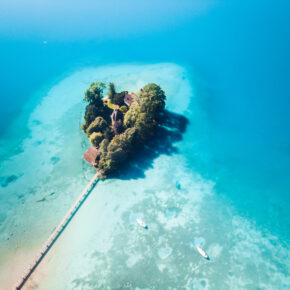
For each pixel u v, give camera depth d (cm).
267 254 5022
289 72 10938
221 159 7112
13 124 8969
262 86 10212
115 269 4844
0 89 10938
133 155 7188
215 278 4684
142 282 4641
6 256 5119
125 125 7294
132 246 5200
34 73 11994
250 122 8431
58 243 5284
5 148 7900
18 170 7031
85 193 6169
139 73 11425
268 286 4569
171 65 11944
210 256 5006
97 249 5172
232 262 4909
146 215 5747
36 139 8138
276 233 5372
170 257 5000
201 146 7512
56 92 10588
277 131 8050
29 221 5731
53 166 7075
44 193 6341
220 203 6006
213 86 10381
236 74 11075
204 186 6391
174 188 6328
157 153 7262
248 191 6259
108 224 5606
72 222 5656
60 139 8038
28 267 4838
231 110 9012
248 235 5350
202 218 5691
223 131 8069
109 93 8938
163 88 10231
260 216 5716
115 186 6372
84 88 10669
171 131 8006
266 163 7000
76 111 9288
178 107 9131
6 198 6266
